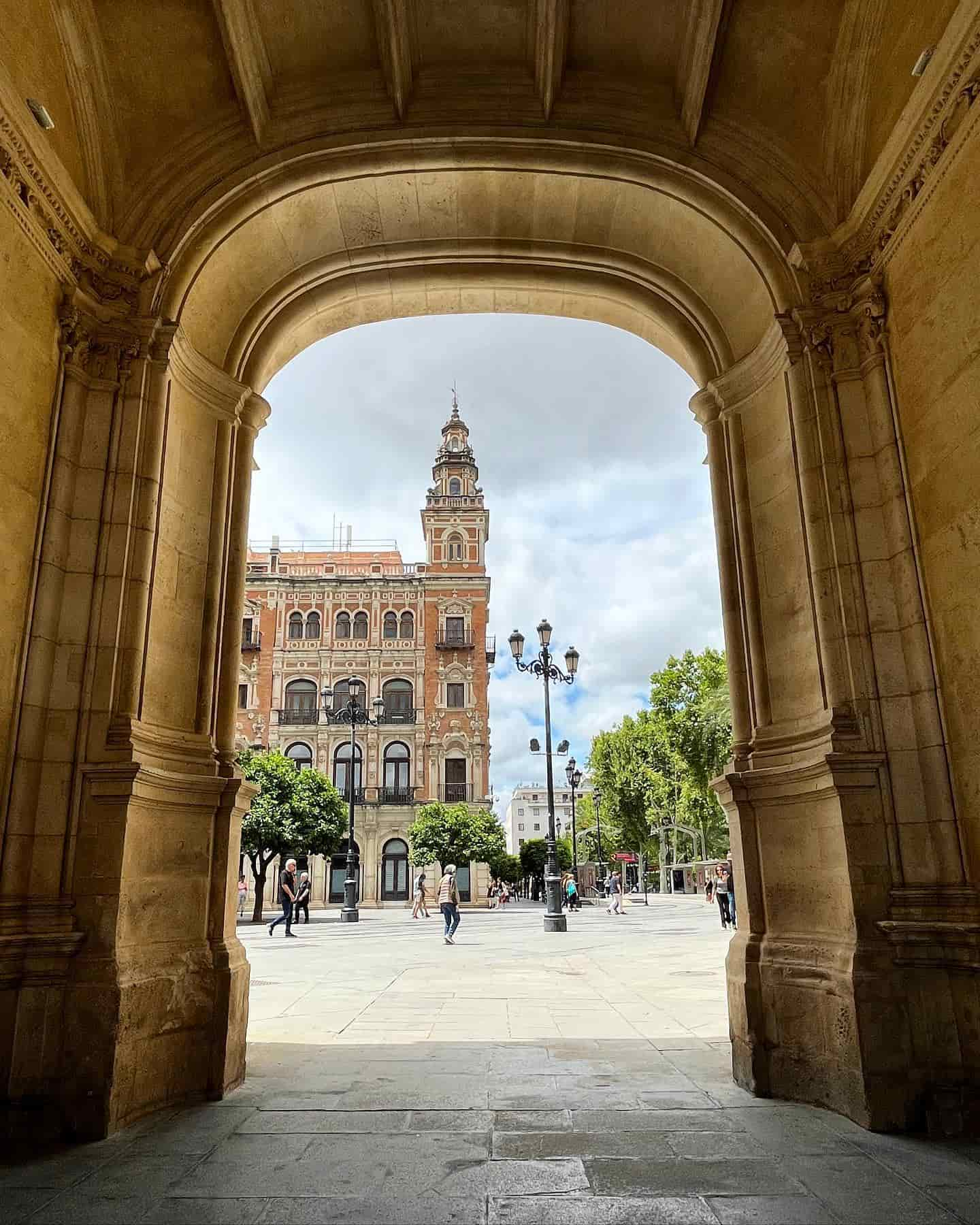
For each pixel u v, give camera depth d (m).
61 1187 4.10
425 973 13.61
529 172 7.40
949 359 5.43
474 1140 4.75
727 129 7.33
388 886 47.22
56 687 5.74
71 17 6.35
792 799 6.21
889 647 5.91
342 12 7.07
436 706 49.66
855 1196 3.89
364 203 7.68
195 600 6.98
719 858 55.31
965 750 5.26
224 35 6.64
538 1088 5.91
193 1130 5.02
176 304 6.68
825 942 5.74
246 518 7.63
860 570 6.11
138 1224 3.62
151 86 6.96
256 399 7.81
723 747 39.06
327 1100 5.64
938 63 5.29
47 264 5.96
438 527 52.91
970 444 5.21
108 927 5.34
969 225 5.20
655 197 7.45
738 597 7.36
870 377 6.35
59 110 6.32
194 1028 5.86
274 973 13.91
